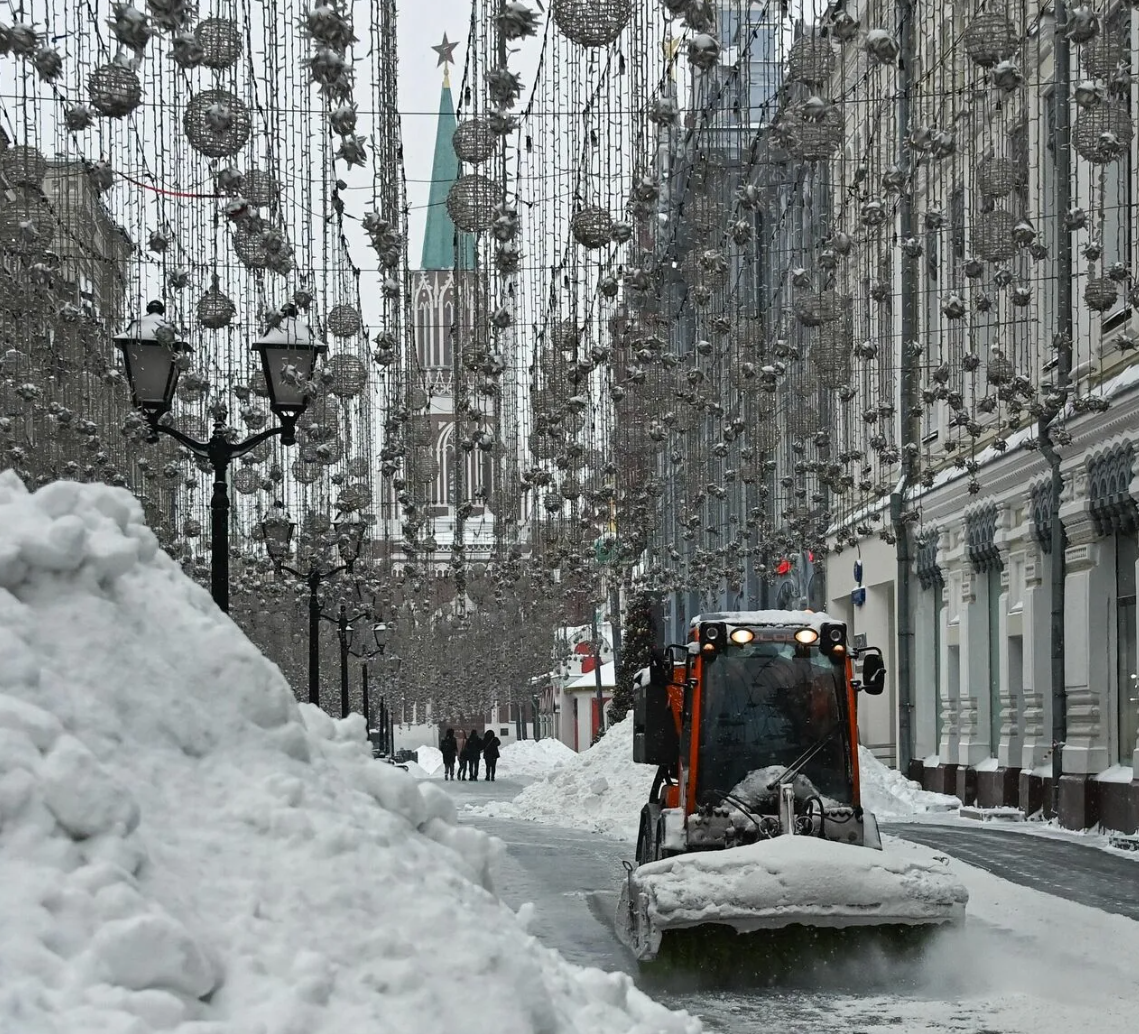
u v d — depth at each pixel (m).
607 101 15.42
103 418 28.30
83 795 6.11
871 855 16.55
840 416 44.62
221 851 6.59
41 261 19.23
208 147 13.50
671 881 16.33
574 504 32.44
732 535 48.28
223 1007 5.88
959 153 25.34
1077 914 19.84
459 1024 6.23
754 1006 15.09
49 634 7.05
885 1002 15.16
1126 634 35.91
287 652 62.12
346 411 35.84
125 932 5.63
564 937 19.86
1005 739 43.50
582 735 131.62
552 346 22.67
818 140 15.22
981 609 46.78
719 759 19.14
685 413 26.77
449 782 87.62
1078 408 27.98
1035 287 38.69
